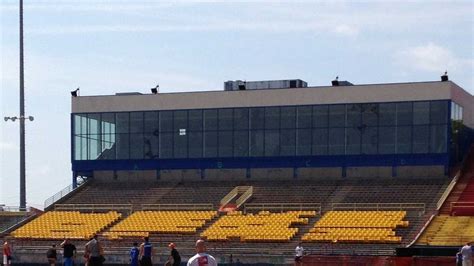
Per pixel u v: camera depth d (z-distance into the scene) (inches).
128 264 2320.4
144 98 3088.1
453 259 1843.0
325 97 2908.5
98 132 3134.8
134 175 3112.7
